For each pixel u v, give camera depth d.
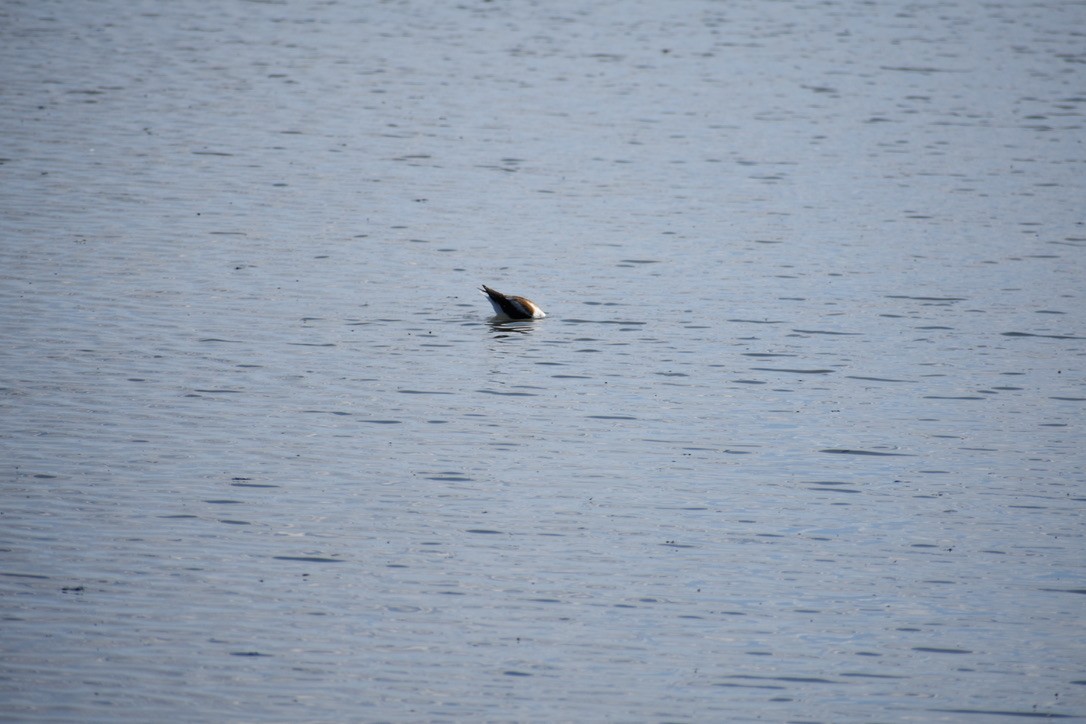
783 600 25.69
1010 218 52.12
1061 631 24.80
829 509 29.34
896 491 30.20
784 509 29.30
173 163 56.56
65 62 74.06
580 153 61.28
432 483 30.03
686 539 27.89
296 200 52.47
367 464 30.84
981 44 85.75
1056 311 42.03
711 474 30.89
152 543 26.80
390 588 25.66
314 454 31.22
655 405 34.78
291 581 25.73
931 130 66.06
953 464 31.58
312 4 94.69
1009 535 28.28
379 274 44.47
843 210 53.16
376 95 70.75
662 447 32.28
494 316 41.03
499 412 34.06
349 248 47.03
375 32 86.62
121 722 21.36
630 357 38.03
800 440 32.78
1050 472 31.16
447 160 59.47
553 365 37.34
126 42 80.06
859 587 26.20
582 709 22.22
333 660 23.30
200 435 31.89
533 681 22.95
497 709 22.16
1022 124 67.06
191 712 21.69
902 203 54.16
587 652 23.86
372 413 33.69
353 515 28.41
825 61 81.00
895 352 38.69
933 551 27.61
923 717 22.25
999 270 45.97
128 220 48.75
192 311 40.19
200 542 26.97
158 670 22.75
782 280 44.84
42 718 21.34
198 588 25.28
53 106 64.75
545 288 43.66
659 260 46.81
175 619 24.25
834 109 70.06
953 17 93.94
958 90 74.06
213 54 78.38
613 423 33.59
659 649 24.00
